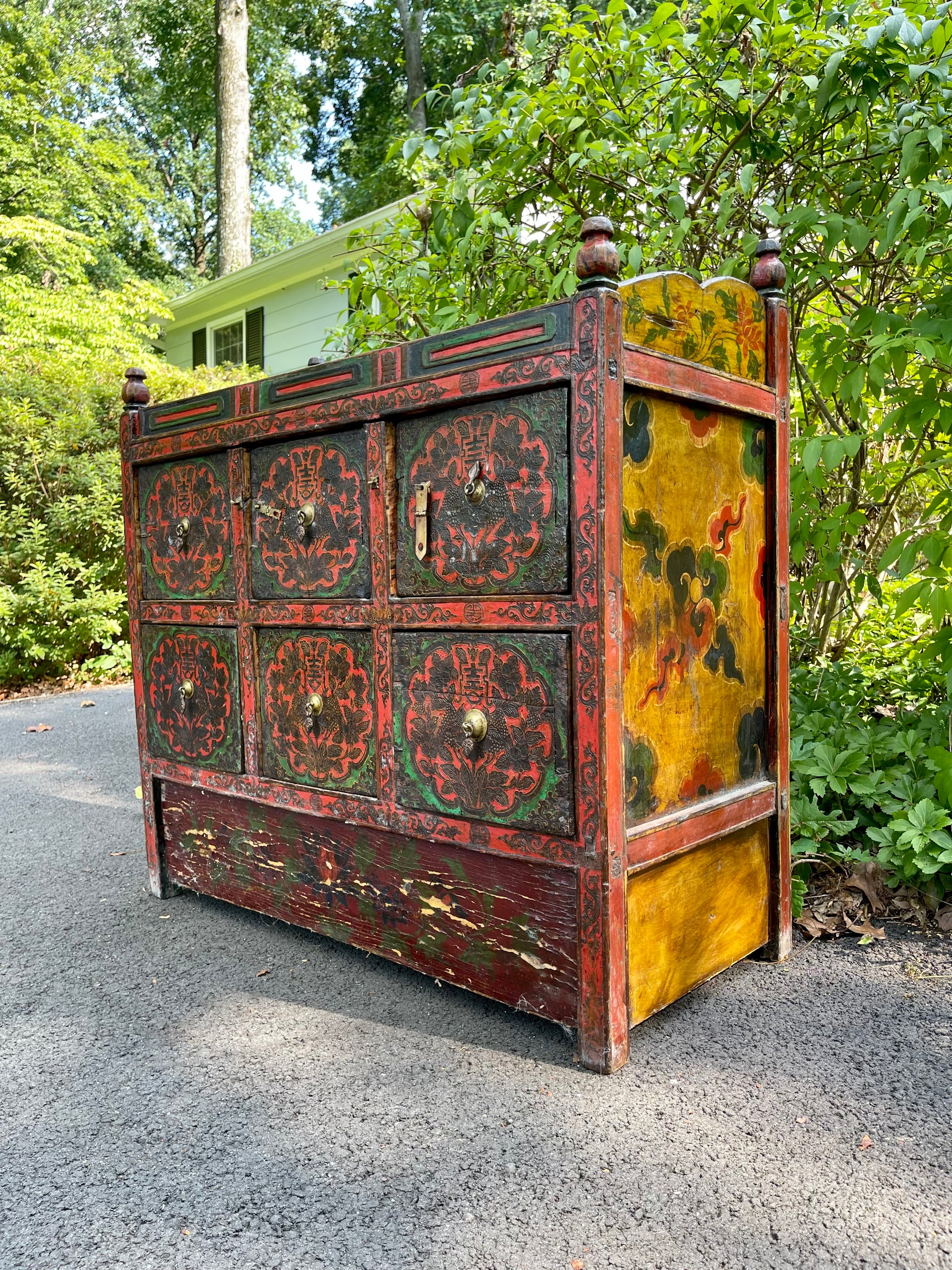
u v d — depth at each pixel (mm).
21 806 3730
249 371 9898
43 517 7031
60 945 2291
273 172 24656
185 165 25125
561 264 2838
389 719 1915
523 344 1604
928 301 2363
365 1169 1363
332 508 2018
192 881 2533
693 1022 1783
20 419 6684
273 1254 1198
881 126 2365
